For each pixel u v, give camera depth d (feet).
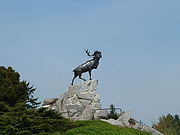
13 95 129.39
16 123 99.04
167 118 240.53
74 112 131.44
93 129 101.71
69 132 98.68
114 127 108.88
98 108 132.67
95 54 137.39
